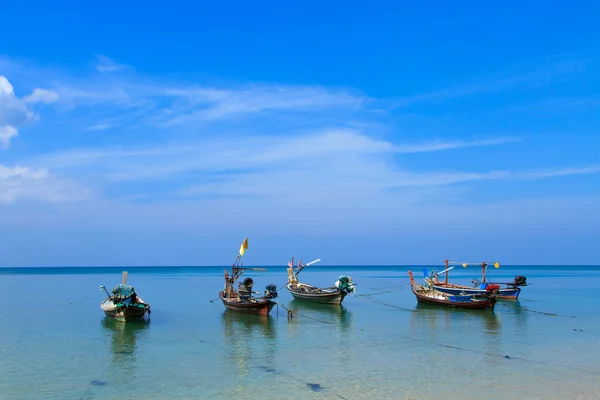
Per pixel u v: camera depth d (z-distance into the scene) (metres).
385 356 26.75
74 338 32.06
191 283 101.00
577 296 64.94
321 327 36.62
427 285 56.38
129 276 146.50
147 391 20.44
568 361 25.59
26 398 19.59
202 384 21.41
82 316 42.91
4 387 21.02
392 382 21.72
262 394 20.03
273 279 127.56
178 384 21.42
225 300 44.78
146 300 58.12
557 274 163.00
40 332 34.47
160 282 105.62
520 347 29.14
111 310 38.97
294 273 64.31
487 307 46.50
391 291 75.12
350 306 51.28
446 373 23.20
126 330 35.16
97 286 88.19
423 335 33.19
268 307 40.62
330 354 27.25
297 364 24.94
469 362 25.39
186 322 38.97
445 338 32.03
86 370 23.78
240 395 19.91
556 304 53.72
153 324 38.00
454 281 109.00
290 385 21.27
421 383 21.56
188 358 26.28
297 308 49.03
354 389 20.69
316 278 131.50
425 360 25.83
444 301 48.91
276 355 26.98
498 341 30.98
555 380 22.05
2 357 26.59
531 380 22.03
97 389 20.72
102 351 28.08
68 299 60.19
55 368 24.20
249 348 28.86
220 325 37.44
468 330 35.25
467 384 21.41
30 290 76.88
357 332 34.38
